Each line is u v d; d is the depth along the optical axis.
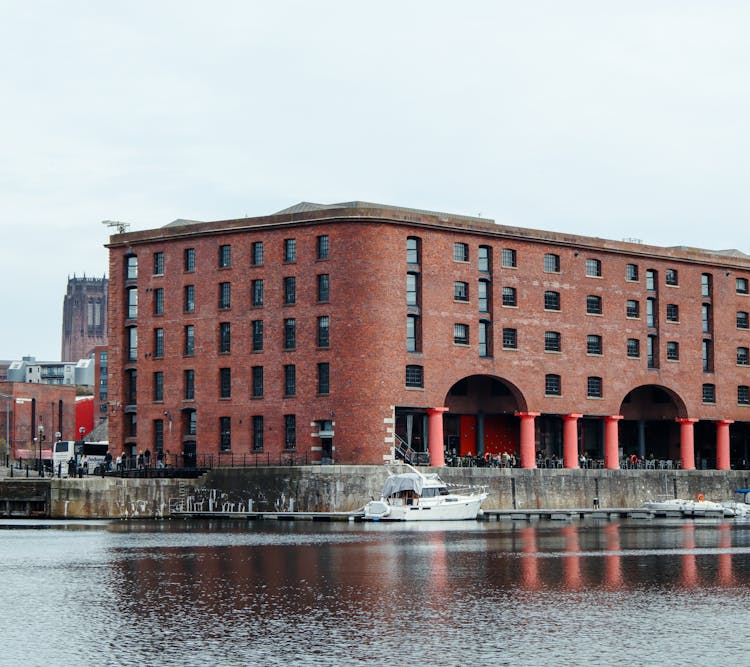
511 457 105.38
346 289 98.44
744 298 120.75
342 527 85.62
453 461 102.44
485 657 35.03
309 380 99.62
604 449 111.62
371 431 97.31
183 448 106.44
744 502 113.81
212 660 34.66
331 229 99.44
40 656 35.28
